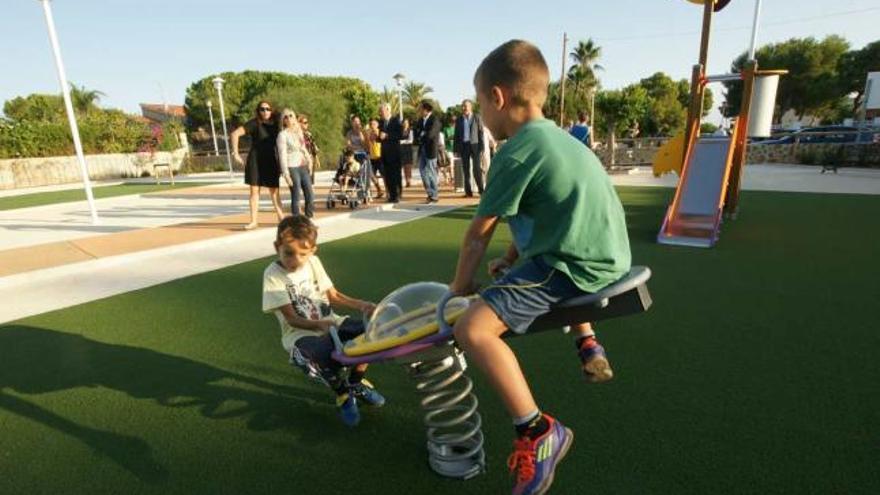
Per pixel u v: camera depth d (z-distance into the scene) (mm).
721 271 4809
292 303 2613
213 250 6270
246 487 2111
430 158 9539
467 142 10086
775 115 44094
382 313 2113
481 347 1557
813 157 17359
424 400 2188
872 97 19484
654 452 2197
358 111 36812
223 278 5051
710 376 2824
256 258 5816
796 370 2859
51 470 2256
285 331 2645
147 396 2854
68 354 3404
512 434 2408
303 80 46875
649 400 2598
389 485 2096
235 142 7094
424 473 2164
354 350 2014
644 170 17281
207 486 2127
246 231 7156
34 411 2729
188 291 4672
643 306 1635
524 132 1637
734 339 3289
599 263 1602
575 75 46812
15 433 2541
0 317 4137
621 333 3426
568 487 2008
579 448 2238
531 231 1662
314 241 2584
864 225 6707
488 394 2758
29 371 3178
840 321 3523
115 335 3701
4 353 3445
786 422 2375
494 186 1606
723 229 6758
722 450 2195
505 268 2145
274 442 2410
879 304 3818
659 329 3477
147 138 23547
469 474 2117
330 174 19094
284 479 2152
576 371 2930
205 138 47812
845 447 2188
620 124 36438
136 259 5859
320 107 23234
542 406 2574
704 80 7293
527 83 1693
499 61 1709
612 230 1636
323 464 2242
